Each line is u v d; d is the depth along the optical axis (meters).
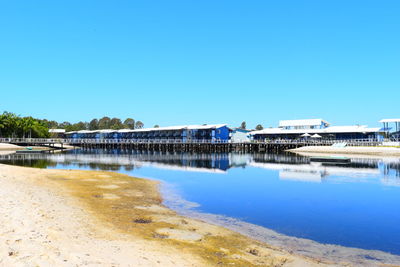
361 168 39.66
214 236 11.66
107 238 9.96
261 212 16.72
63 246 8.02
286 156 61.97
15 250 7.04
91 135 108.56
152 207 16.58
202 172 35.19
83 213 13.48
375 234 13.03
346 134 77.75
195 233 11.81
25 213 10.98
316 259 10.05
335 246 11.48
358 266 9.61
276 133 86.25
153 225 12.64
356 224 14.54
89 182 23.80
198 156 61.97
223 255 9.52
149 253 8.78
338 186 26.11
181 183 26.78
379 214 16.45
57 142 83.75
